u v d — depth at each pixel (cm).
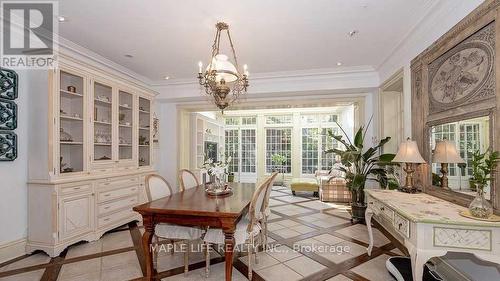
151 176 288
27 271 246
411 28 287
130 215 389
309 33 306
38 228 283
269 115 927
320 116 895
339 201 577
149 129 454
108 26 287
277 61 402
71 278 233
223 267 258
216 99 281
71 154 331
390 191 280
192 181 381
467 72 205
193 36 313
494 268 179
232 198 270
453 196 222
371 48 351
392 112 420
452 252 181
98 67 376
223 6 248
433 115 254
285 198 627
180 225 236
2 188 269
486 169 174
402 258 253
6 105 271
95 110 352
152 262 230
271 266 260
